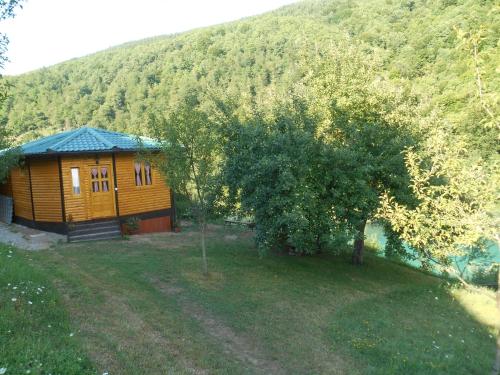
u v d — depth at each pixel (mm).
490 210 7812
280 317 10688
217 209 13469
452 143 9734
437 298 14867
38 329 7246
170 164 12117
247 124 14078
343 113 15570
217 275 13312
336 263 17516
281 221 12383
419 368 8781
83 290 10234
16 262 10953
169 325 9164
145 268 13141
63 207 17156
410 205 13883
